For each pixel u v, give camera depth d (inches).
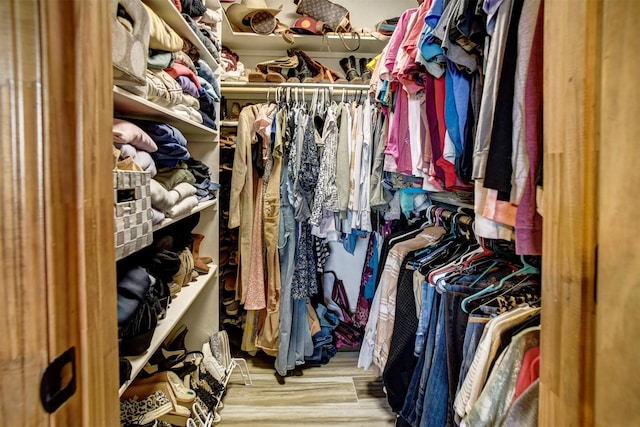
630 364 12.9
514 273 40.3
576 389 15.5
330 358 84.7
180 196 46.8
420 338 47.6
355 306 97.0
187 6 51.0
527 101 26.1
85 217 14.4
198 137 69.6
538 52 25.6
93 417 15.1
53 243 13.2
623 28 13.1
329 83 80.6
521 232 26.6
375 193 72.2
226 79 77.6
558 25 16.7
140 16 32.2
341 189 72.9
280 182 75.2
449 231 61.1
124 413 43.1
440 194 62.0
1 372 12.5
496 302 36.8
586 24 14.7
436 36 37.0
